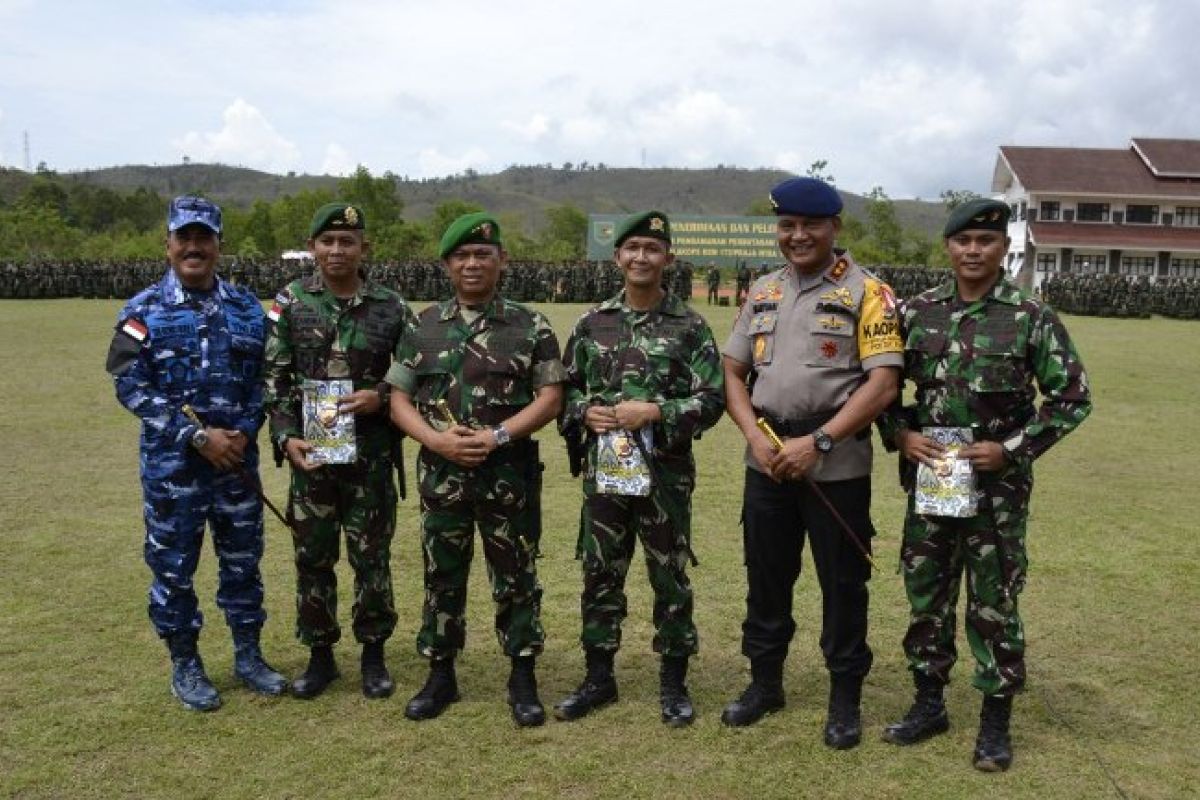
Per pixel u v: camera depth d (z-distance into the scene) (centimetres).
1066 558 602
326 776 343
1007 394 352
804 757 359
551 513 704
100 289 3409
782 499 378
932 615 370
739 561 591
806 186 360
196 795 330
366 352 396
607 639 395
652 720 389
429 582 392
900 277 3453
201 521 400
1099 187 4200
